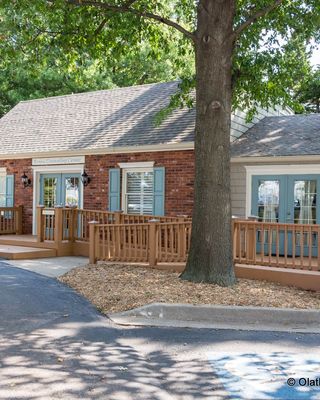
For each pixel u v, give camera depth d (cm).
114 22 1148
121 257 1115
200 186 878
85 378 461
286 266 957
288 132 1452
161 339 603
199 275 877
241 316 706
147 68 2558
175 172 1406
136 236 1091
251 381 467
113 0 1084
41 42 1186
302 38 1170
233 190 1374
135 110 1702
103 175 1553
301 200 1284
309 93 2211
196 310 709
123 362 510
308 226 938
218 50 862
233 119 1449
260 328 671
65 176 1664
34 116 1998
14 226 1720
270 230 978
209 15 866
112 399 416
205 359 529
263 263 983
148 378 468
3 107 2805
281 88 1163
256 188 1346
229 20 871
